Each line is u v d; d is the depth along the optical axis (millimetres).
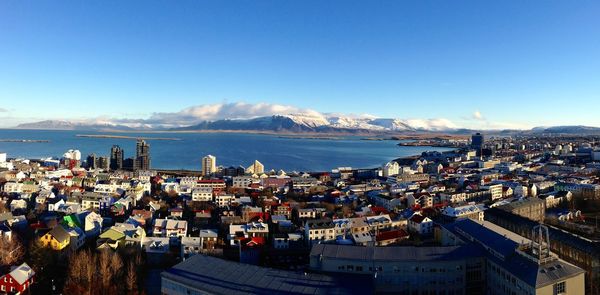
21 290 152000
